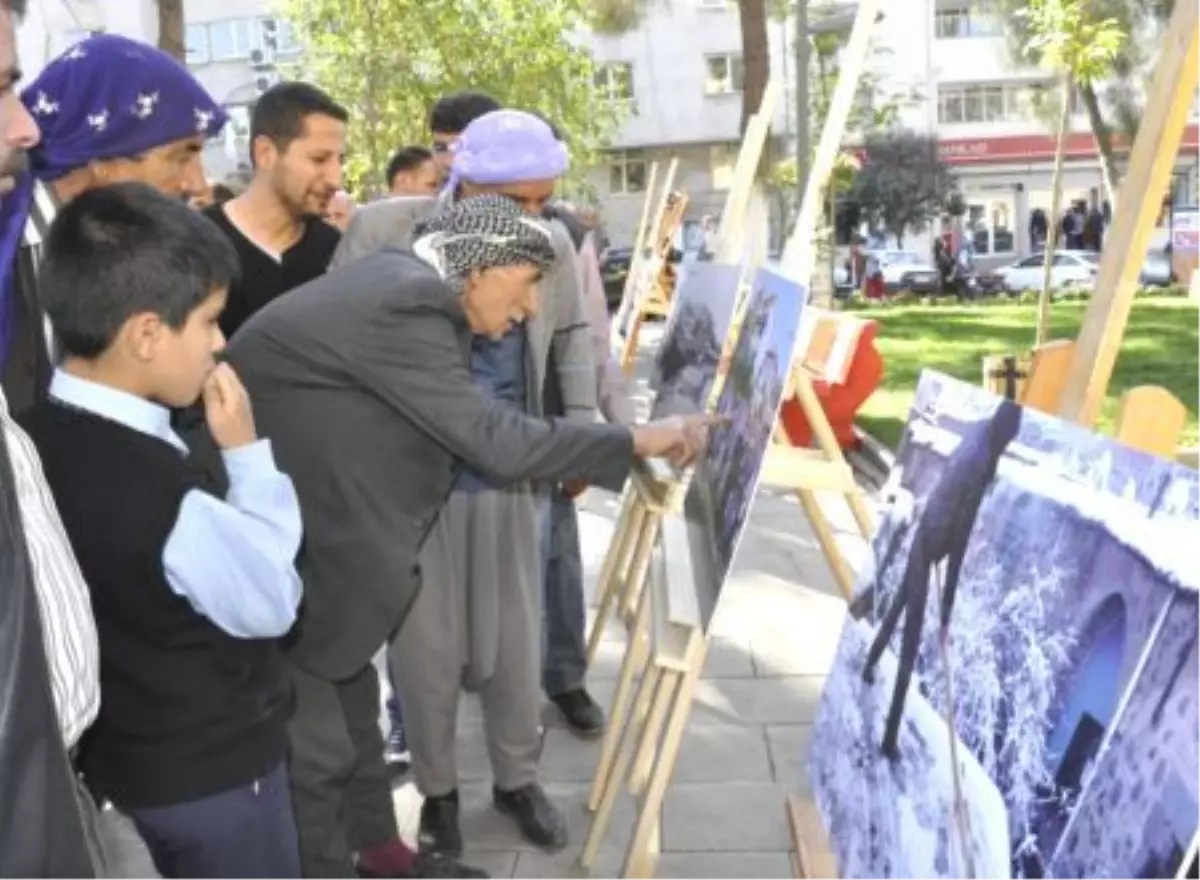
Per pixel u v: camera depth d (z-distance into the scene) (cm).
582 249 419
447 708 326
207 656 193
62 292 182
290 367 258
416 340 254
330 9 1814
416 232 285
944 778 162
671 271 812
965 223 4097
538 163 318
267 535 188
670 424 289
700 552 294
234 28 3669
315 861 274
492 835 349
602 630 468
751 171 392
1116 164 2420
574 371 366
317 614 265
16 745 130
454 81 1855
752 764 383
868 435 825
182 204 193
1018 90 3953
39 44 305
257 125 327
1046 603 148
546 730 416
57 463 183
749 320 303
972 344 1390
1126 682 130
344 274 266
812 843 205
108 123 249
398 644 322
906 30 4062
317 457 259
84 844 138
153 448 186
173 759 193
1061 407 189
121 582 183
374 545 263
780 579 558
